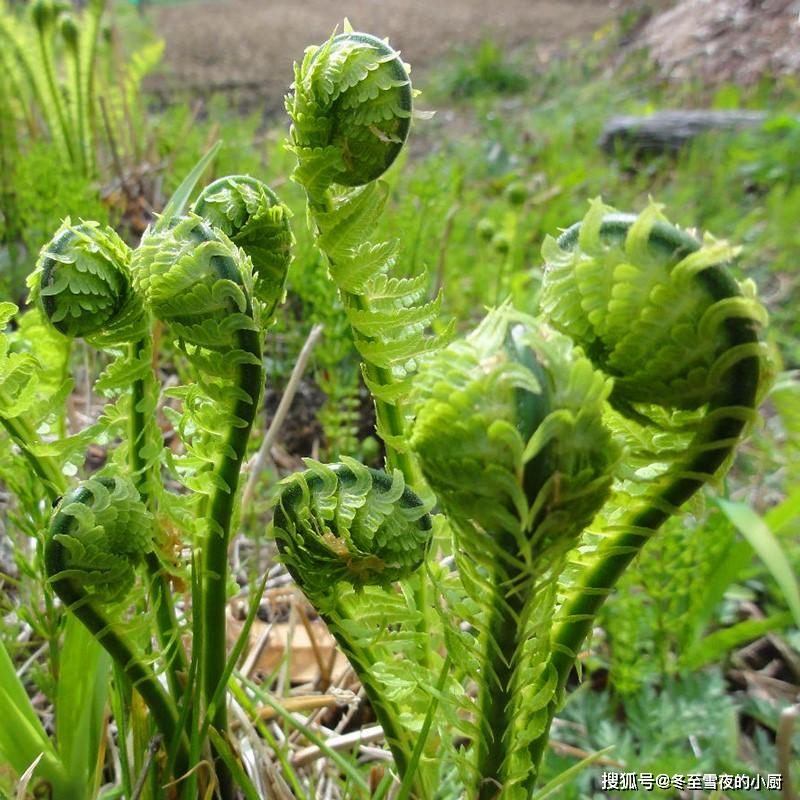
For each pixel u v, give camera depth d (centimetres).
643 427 17
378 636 21
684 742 37
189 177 30
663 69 165
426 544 19
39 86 79
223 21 223
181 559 21
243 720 29
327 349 50
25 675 36
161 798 24
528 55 195
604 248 15
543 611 18
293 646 40
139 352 20
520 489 14
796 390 43
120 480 20
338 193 22
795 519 41
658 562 37
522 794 21
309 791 30
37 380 21
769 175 101
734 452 16
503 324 14
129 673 21
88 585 19
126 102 88
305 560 19
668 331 15
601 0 265
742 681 42
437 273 64
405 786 21
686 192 91
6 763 25
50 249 19
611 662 39
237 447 19
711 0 174
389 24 232
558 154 110
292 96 20
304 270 54
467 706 19
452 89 167
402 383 21
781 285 78
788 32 155
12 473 28
